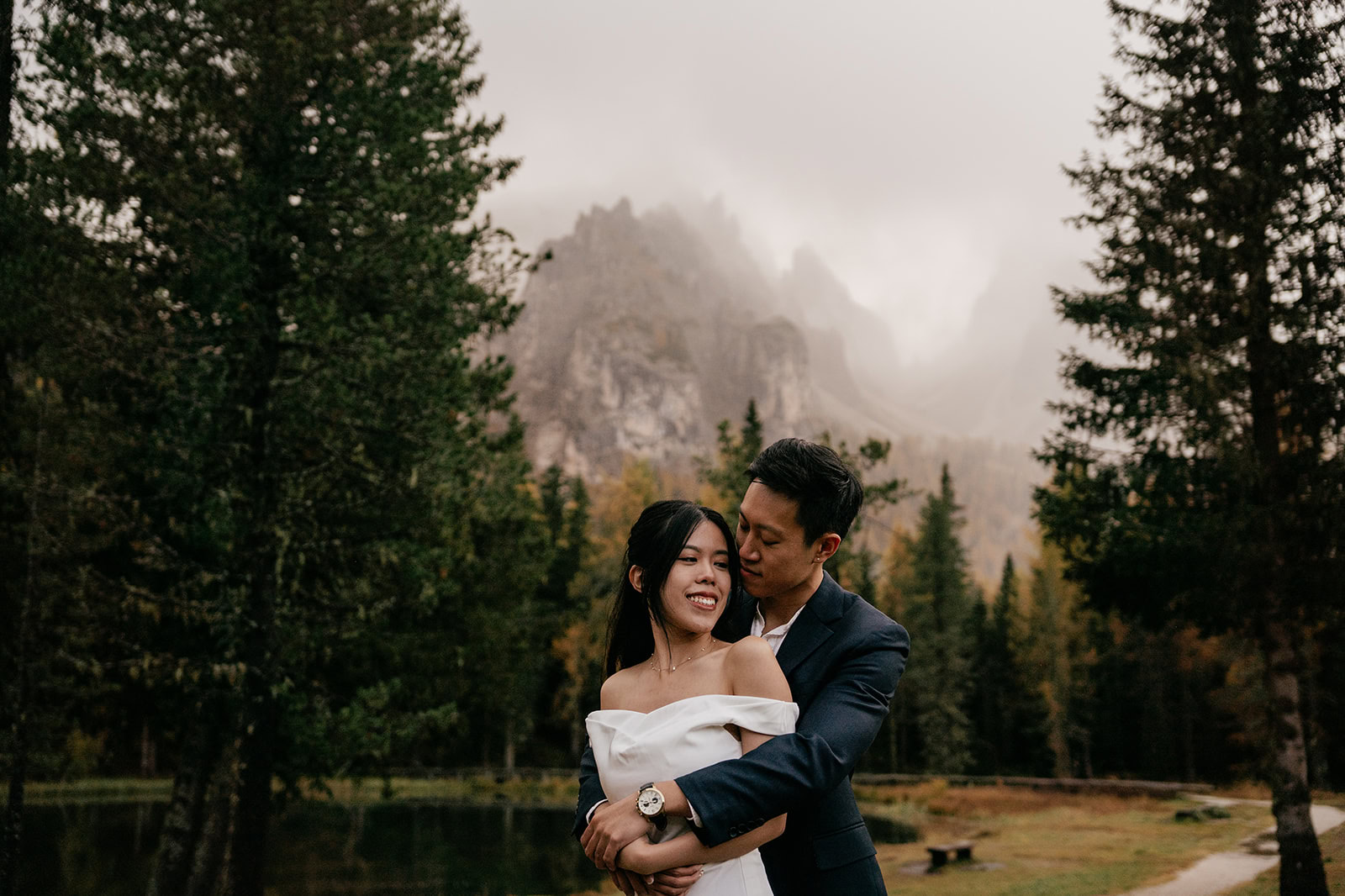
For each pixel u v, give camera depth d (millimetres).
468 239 11070
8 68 9156
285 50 9555
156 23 10070
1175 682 48312
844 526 2318
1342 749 17078
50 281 9273
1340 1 11070
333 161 10109
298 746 11188
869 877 2215
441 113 10820
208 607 10289
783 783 1934
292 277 10578
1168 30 11844
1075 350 12359
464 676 14641
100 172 9281
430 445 10773
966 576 63188
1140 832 22516
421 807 40406
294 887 18125
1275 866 15258
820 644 2348
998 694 62344
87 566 10219
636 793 1998
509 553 15062
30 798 36406
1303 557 10750
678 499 2393
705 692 2168
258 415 10406
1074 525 12133
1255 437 11328
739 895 2025
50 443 10430
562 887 18359
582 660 55969
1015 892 14047
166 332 10336
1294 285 11227
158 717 13555
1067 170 12188
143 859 20156
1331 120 11109
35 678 10539
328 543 10680
